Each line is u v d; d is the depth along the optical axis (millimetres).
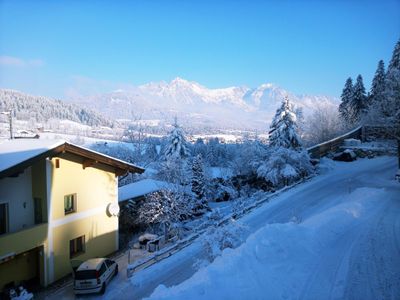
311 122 65125
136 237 24250
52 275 17141
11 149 16719
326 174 38125
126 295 14492
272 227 12711
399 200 21469
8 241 14898
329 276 9820
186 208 25922
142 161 56250
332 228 14188
